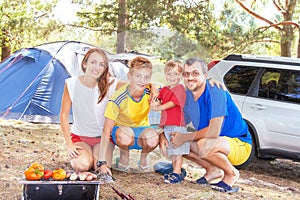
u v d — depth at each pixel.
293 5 12.04
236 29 11.38
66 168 5.31
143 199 4.33
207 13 11.01
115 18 10.84
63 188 3.70
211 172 4.98
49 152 6.12
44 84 8.54
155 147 4.43
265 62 6.30
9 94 8.46
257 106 6.08
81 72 4.17
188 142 4.58
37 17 12.16
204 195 4.55
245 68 6.39
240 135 5.02
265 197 4.79
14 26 11.70
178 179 4.89
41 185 3.67
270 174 6.23
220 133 4.93
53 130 8.00
